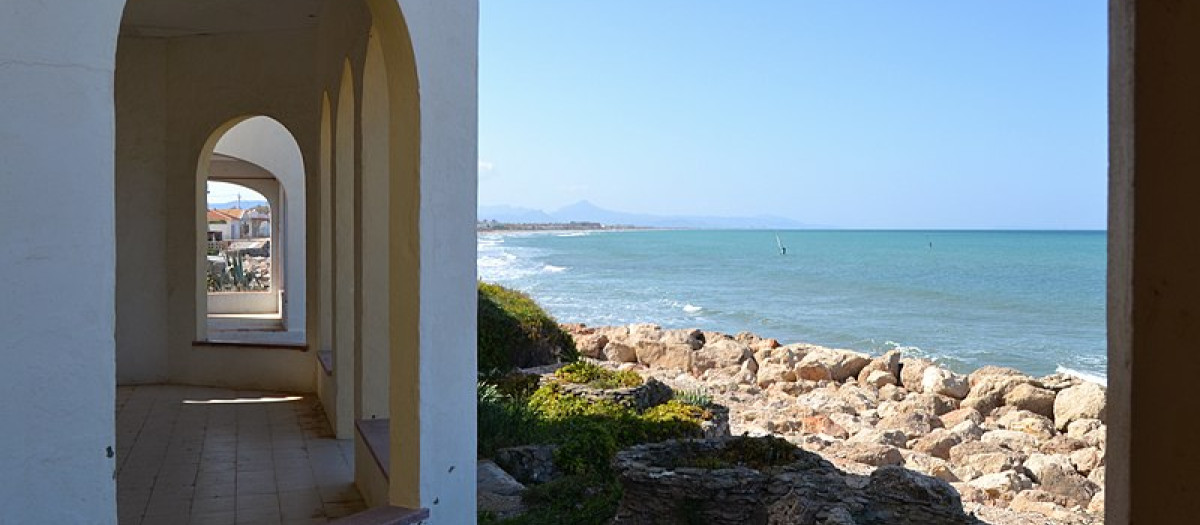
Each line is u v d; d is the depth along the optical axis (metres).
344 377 8.31
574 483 8.86
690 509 7.07
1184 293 0.81
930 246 123.25
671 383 21.52
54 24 3.09
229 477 7.04
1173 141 0.82
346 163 8.09
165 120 10.91
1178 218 0.82
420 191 4.64
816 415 18.45
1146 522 0.83
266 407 9.68
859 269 80.94
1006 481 13.38
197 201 10.89
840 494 6.82
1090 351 36.75
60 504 3.13
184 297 10.98
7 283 3.01
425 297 4.68
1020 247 118.38
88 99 3.18
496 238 175.75
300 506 6.32
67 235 3.14
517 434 10.31
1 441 3.01
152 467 7.30
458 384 4.95
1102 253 101.56
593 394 12.77
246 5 9.23
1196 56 0.81
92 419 3.20
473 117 5.02
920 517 6.59
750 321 44.94
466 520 4.99
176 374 11.05
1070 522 11.65
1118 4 0.86
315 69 10.09
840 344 38.34
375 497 5.84
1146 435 0.83
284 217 16.36
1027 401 19.97
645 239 169.25
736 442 8.05
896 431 16.67
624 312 47.31
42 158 3.07
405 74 4.70
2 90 2.98
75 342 3.16
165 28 10.34
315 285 10.37
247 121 15.87
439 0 4.76
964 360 34.34
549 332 16.58
